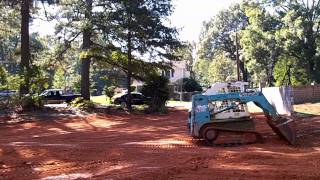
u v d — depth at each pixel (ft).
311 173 41.34
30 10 126.62
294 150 55.16
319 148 56.85
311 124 85.25
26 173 44.60
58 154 53.98
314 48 189.16
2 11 135.54
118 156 52.39
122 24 123.54
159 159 50.01
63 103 157.89
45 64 135.23
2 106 113.29
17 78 116.47
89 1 125.29
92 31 128.16
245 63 256.93
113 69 141.18
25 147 58.65
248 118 62.03
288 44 185.47
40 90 119.55
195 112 61.98
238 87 68.95
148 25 124.16
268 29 199.00
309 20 187.01
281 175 40.78
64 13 128.26
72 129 88.99
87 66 135.64
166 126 91.45
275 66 207.31
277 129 61.21
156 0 126.62
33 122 100.22
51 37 133.90
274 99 83.92
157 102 127.54
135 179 40.57
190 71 352.90
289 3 194.18
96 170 45.19
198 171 43.21
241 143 61.36
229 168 44.24
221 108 62.08
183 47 132.46
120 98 150.51
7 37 159.84
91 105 123.54
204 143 62.03
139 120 106.73
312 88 161.27
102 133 80.33
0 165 48.70
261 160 48.34
